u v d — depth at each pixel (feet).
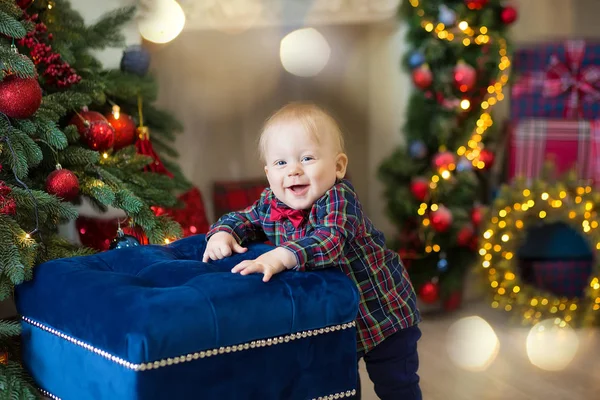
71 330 4.20
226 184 10.22
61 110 6.20
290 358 4.14
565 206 9.78
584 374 8.11
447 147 10.15
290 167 4.83
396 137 10.78
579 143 10.41
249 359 3.98
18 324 5.01
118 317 3.79
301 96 11.26
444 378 7.93
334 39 11.25
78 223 7.71
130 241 6.32
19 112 5.51
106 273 4.43
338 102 11.48
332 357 4.30
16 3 6.10
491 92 10.11
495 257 9.92
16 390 5.18
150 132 8.18
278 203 5.11
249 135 10.94
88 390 4.05
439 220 9.74
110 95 7.61
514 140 10.59
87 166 6.43
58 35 6.76
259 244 5.18
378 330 5.08
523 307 9.95
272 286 4.13
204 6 9.70
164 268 4.51
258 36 10.78
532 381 7.89
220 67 10.56
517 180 10.03
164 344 3.65
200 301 3.84
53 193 5.85
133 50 7.86
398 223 10.34
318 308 4.20
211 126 10.62
